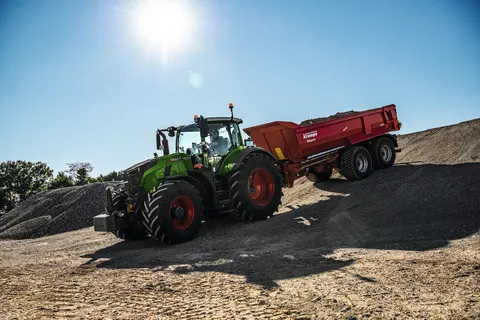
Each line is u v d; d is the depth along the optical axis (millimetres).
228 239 6473
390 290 3037
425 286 3066
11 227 13672
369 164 9656
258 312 2789
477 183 6945
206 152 7570
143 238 8047
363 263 4031
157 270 4617
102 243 8031
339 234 5969
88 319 2906
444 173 8031
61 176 40938
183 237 6656
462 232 5137
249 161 7918
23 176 54062
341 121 9594
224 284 3689
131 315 2939
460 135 11172
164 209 6492
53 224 12867
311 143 9086
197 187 7328
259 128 9195
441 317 2426
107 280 4262
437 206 6508
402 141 13562
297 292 3211
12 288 4145
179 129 8055
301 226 6824
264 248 5512
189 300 3248
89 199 14344
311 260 4434
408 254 4270
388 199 7391
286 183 9156
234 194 7648
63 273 4855
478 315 2410
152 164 7070
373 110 10312
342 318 2531
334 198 8281
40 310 3213
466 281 3104
